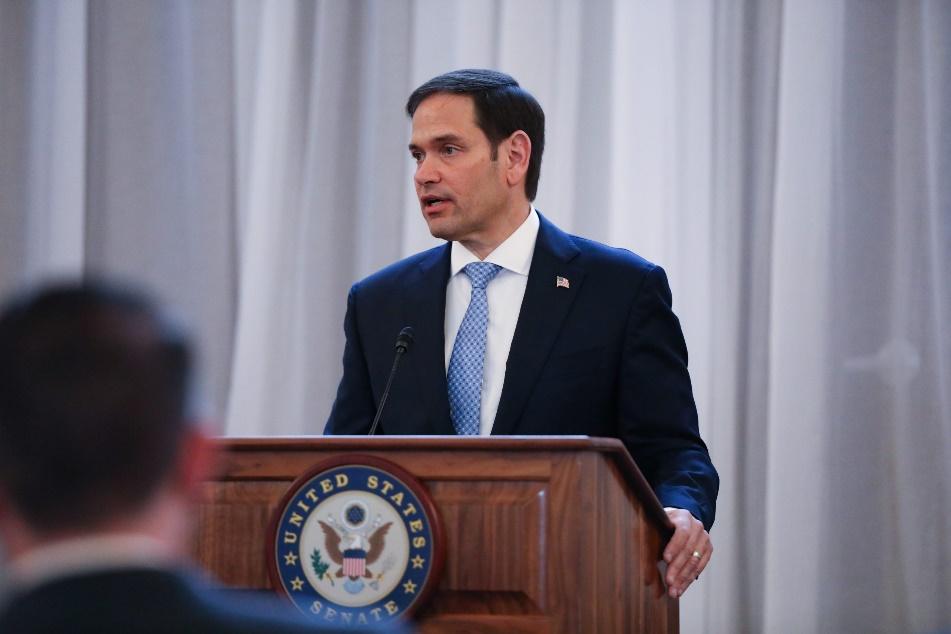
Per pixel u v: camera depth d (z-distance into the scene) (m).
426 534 4.28
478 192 6.46
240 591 4.46
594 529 4.35
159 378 2.13
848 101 10.73
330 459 4.37
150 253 11.29
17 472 2.05
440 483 4.39
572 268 6.42
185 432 2.17
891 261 10.59
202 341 11.21
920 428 10.41
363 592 4.27
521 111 6.59
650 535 5.10
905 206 10.60
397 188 11.12
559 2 11.16
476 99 6.53
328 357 11.08
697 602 10.38
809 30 10.77
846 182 10.67
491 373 6.27
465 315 6.37
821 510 10.38
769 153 10.84
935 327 10.46
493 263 6.48
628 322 6.29
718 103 10.95
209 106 11.39
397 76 11.22
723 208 10.86
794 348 10.52
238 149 11.43
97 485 2.06
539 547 4.32
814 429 10.45
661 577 5.24
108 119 11.38
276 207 11.23
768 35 10.94
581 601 4.29
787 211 10.64
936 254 10.50
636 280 6.38
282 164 11.27
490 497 4.36
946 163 10.53
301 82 11.40
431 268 6.56
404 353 6.13
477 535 4.34
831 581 10.36
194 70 11.41
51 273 11.22
